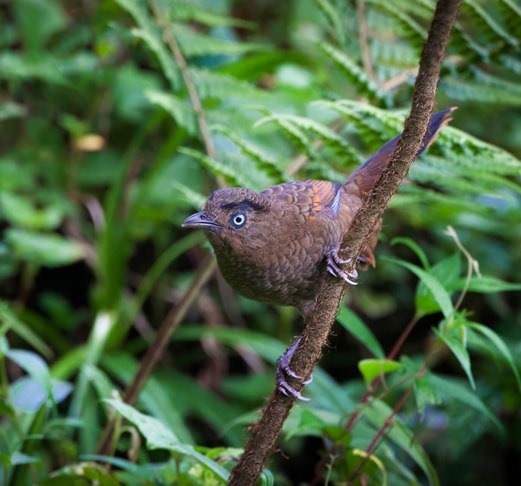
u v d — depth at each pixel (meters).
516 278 9.68
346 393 8.03
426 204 8.46
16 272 10.02
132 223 8.45
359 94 6.48
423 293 5.43
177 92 7.34
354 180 5.49
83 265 10.25
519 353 7.77
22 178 9.54
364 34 7.35
